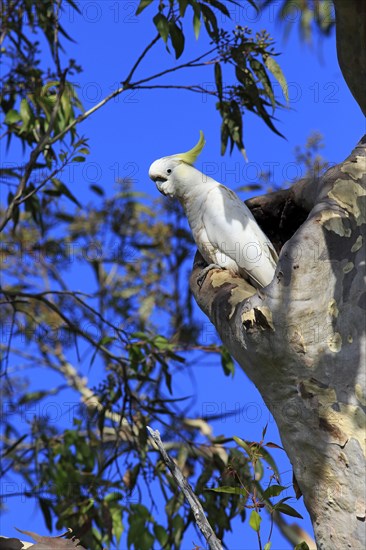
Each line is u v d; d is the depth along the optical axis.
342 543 5.72
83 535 11.99
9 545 5.90
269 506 6.11
